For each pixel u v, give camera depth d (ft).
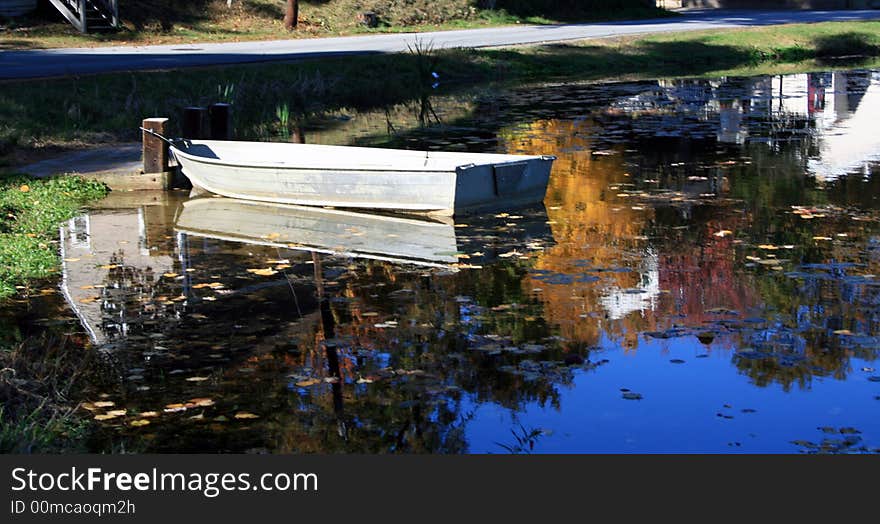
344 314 29.07
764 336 26.71
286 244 37.27
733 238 36.91
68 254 35.91
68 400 23.12
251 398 23.30
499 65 92.07
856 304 29.14
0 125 53.67
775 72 96.43
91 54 81.35
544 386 23.76
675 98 77.87
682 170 50.24
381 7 119.44
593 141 59.11
